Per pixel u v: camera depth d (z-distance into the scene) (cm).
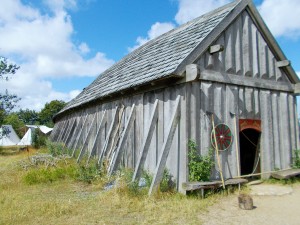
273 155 1016
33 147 2811
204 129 845
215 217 625
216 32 879
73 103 1972
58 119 2753
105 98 1291
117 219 597
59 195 805
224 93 914
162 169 789
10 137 3919
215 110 883
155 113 909
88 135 1379
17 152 2562
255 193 818
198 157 817
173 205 686
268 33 1027
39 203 705
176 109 823
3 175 1105
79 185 932
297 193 843
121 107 1169
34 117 8088
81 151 1338
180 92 838
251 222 600
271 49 1058
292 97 1115
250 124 964
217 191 812
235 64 947
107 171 1035
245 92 971
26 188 889
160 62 967
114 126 1177
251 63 990
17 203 708
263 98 1020
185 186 757
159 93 927
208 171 818
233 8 927
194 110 829
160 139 898
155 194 757
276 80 1065
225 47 927
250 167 1207
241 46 970
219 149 870
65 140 1903
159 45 1218
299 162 1052
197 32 953
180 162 814
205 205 697
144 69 1054
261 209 689
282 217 634
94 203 707
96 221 585
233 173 891
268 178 978
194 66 777
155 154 913
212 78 877
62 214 629
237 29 965
